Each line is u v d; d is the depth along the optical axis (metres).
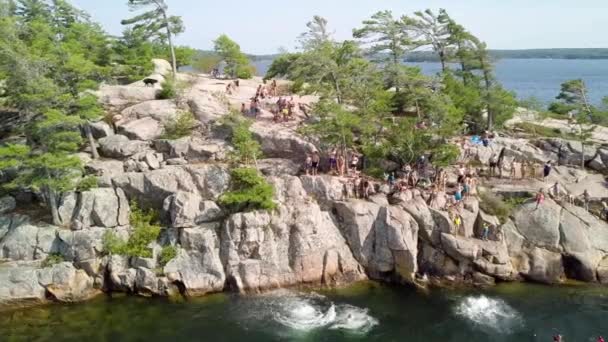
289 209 45.53
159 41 74.19
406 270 44.50
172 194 46.34
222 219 45.62
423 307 40.84
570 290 43.31
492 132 60.72
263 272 43.56
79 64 48.06
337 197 47.09
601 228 46.88
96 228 44.59
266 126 55.00
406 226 44.78
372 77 60.16
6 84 47.53
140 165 49.00
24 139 52.44
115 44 70.56
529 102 67.88
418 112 58.09
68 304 41.59
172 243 44.50
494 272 44.38
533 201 48.25
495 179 52.78
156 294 42.66
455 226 45.16
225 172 47.62
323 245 44.88
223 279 43.25
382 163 51.97
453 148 49.78
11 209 47.47
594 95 146.50
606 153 54.56
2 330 37.72
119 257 43.78
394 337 36.53
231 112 53.28
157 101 57.94
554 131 63.91
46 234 44.09
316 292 43.34
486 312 39.97
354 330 37.41
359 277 45.25
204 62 89.19
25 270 42.09
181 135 52.84
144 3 67.06
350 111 54.66
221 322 38.50
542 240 45.81
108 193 45.94
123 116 56.12
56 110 44.19
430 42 68.19
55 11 70.69
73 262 43.59
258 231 43.94
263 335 36.66
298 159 51.97
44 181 43.62
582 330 37.38
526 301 41.59
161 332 37.22
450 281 44.59
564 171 53.62
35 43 52.12
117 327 38.03
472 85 65.06
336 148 51.97
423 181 50.25
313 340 36.00
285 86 72.69
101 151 51.94
